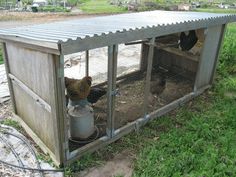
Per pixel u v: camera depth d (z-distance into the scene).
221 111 5.41
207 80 6.41
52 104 3.51
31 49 3.65
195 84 5.97
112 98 4.09
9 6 26.72
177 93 6.34
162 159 3.92
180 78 7.13
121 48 10.66
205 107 5.65
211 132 4.56
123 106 5.66
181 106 5.69
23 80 4.34
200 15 6.14
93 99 5.03
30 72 3.96
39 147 4.30
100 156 4.12
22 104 4.71
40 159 4.01
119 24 4.47
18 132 4.68
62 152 3.77
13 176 3.70
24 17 19.67
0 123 4.95
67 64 8.34
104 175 3.77
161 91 6.26
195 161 3.84
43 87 3.69
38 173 3.76
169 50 6.68
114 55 3.81
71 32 3.60
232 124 4.85
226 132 4.60
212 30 5.67
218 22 5.66
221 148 4.17
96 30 3.73
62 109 3.51
